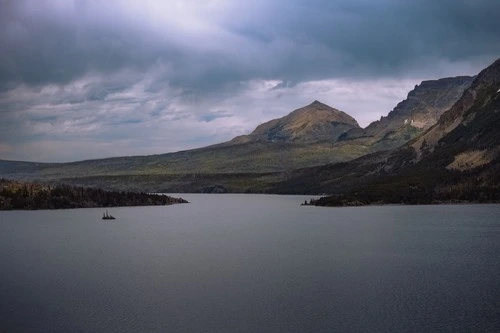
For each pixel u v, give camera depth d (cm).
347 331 5341
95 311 6078
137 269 8656
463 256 9794
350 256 9912
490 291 6850
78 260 9706
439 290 6925
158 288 7200
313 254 10225
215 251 10856
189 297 6681
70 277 8000
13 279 7875
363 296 6662
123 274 8212
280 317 5816
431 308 6072
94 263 9319
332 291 6944
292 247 11369
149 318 5816
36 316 5909
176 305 6316
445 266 8712
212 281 7631
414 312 5925
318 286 7250
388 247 11156
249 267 8756
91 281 7681
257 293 6869
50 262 9481
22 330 5453
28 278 7944
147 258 9888
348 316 5816
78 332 5384
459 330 5312
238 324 5600
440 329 5347
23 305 6356
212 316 5875
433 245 11425
